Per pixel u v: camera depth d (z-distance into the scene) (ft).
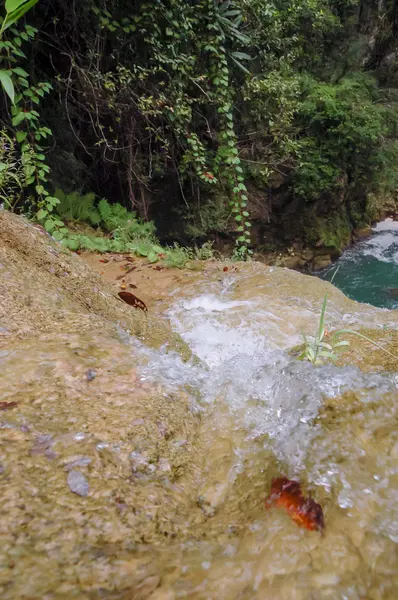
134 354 4.09
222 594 1.82
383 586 1.90
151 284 13.76
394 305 26.68
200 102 20.86
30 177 14.64
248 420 3.43
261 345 9.50
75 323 4.56
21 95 13.89
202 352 8.85
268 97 26.18
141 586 1.82
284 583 1.87
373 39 39.55
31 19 15.97
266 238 32.04
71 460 2.56
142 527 2.20
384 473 2.62
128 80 17.94
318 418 3.22
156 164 23.56
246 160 27.55
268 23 25.32
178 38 19.06
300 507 2.37
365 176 36.78
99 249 16.47
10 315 4.40
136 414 3.14
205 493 2.64
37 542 1.97
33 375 3.35
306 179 30.76
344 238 35.55
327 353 4.83
